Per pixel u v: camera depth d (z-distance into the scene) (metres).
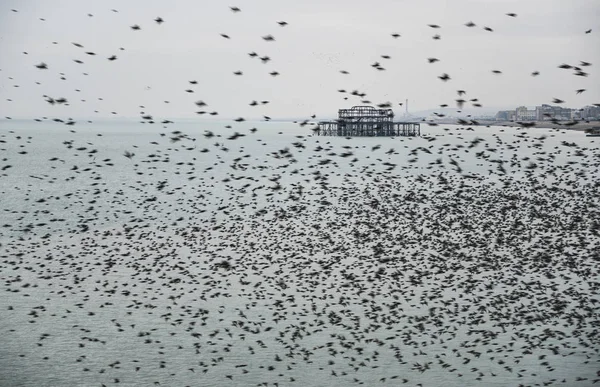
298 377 24.11
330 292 33.75
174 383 23.69
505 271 37.09
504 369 24.17
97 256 42.84
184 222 54.72
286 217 55.28
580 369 24.00
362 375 24.11
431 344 26.66
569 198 61.81
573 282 34.59
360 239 46.12
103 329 29.20
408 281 35.44
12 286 35.84
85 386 23.58
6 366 25.16
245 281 36.19
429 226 49.97
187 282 36.34
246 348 26.89
